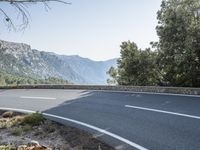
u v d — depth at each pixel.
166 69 30.23
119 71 40.19
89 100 16.53
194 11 26.91
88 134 9.12
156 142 7.71
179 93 16.52
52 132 9.87
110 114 12.01
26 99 18.84
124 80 38.69
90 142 8.27
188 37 25.41
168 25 27.06
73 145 8.14
